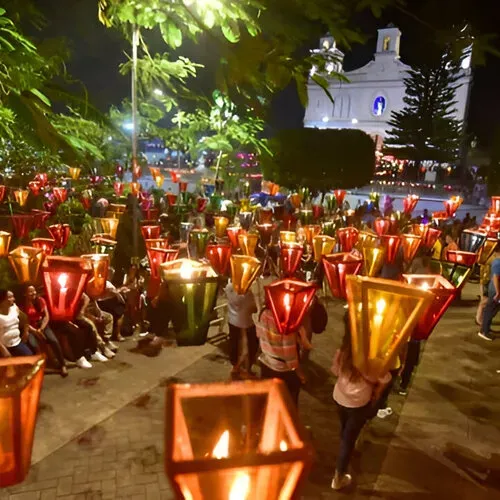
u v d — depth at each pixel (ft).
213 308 7.34
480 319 30.30
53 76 7.22
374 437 16.74
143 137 32.01
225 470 3.38
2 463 4.07
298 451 3.53
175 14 6.42
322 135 70.90
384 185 116.37
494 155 78.89
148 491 13.10
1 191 23.79
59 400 17.63
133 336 24.21
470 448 16.39
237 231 22.20
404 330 6.88
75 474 13.62
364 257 20.22
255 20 6.09
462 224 44.55
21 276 12.23
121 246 23.57
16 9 6.54
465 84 158.81
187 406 4.57
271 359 14.82
